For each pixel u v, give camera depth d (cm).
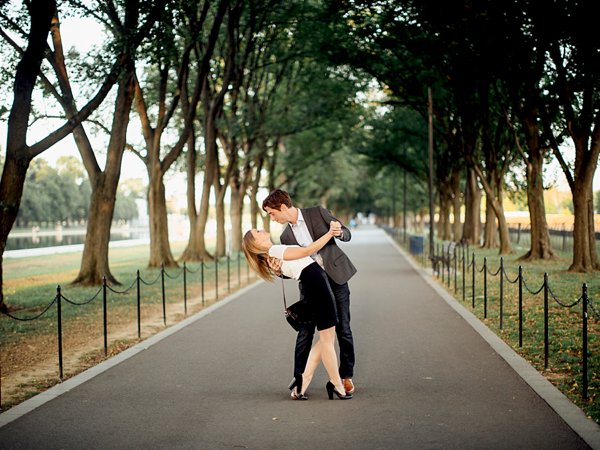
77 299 1717
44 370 857
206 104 3127
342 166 5041
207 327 1188
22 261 3756
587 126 2058
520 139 3180
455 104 2922
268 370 816
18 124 1370
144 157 2984
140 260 3622
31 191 10556
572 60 1920
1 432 576
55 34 1838
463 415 604
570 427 561
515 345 964
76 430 579
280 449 518
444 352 915
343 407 640
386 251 4062
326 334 664
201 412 629
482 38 1973
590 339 970
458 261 2714
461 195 5622
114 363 877
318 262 690
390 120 4228
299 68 3441
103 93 1462
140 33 1466
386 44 2442
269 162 4616
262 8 2448
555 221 5434
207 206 3212
